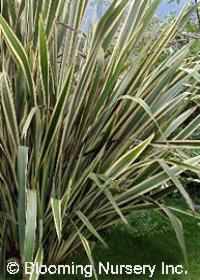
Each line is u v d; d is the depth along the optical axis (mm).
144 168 2379
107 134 2305
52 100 2264
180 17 2357
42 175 2258
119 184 2406
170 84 2461
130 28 2416
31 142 2256
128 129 2387
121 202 2332
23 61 2072
